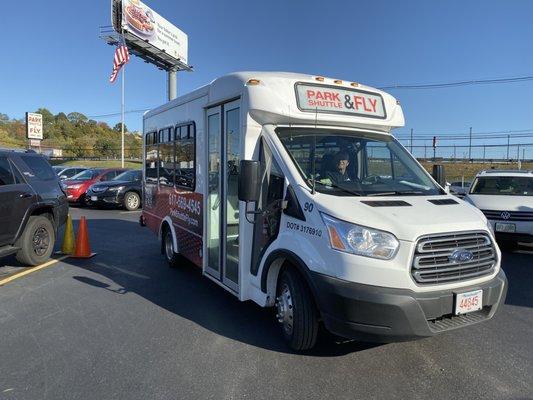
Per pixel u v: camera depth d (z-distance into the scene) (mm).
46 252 7965
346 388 3619
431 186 4820
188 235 6578
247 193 4164
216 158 5590
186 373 3869
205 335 4699
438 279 3635
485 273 3889
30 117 34500
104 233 11312
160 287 6508
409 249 3521
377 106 5137
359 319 3504
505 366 4020
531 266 7875
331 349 4332
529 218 8578
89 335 4711
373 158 4871
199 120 6004
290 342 4258
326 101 4777
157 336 4680
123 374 3855
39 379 3773
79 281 6809
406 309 3455
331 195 4051
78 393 3549
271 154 4520
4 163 7270
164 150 7574
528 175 10320
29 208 7387
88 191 16953
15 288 6426
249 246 4855
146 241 10227
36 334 4738
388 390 3590
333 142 4707
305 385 3662
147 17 36969
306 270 3840
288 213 4207
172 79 42719
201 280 6898
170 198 7324
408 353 4258
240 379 3762
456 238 3711
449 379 3775
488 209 8914
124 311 5457
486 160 40312
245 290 4898
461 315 3895
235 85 4902
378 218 3654
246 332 4777
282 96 4527
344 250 3605
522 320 5195
